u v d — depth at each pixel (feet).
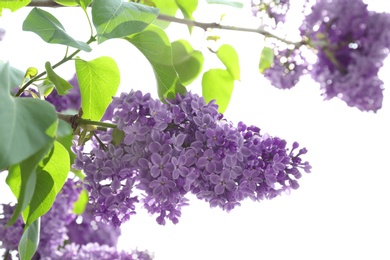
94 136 2.27
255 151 2.17
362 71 2.77
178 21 2.67
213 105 2.21
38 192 2.11
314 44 2.85
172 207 2.25
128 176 2.23
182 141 2.13
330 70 2.85
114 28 2.07
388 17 2.78
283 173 2.21
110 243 3.31
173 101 2.22
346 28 2.82
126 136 2.15
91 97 2.41
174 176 2.13
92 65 2.39
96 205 2.29
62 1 2.44
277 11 2.83
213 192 2.19
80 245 3.27
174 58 2.71
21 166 1.80
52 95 2.95
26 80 2.36
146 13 2.13
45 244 3.01
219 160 2.14
